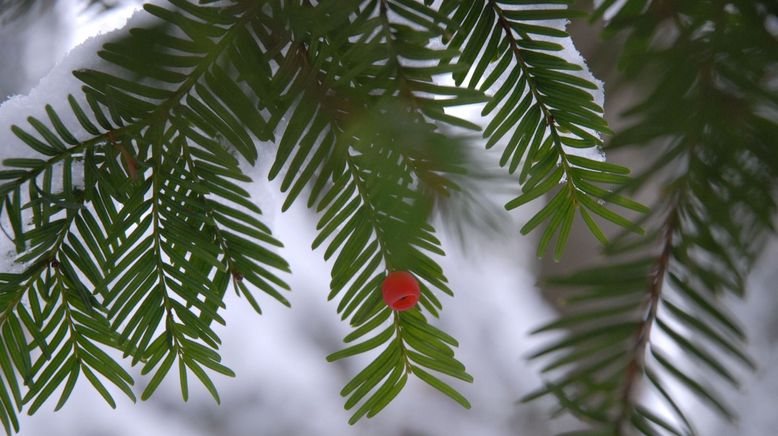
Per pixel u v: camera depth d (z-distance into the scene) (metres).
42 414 1.55
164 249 0.57
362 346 0.59
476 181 0.50
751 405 1.22
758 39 0.50
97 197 0.57
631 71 0.50
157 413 1.63
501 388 1.59
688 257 0.51
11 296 0.57
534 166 0.56
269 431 1.63
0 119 0.58
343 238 0.57
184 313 0.58
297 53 0.55
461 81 0.56
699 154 0.50
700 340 0.51
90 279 0.57
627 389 0.51
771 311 1.10
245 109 0.55
